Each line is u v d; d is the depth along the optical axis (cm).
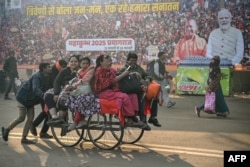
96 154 687
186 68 1619
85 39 2017
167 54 1869
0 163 632
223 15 1762
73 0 2036
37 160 650
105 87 693
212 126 934
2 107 1286
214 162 632
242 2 1736
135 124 705
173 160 645
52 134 789
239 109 1259
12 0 2134
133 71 737
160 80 1251
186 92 1617
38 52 2100
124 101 680
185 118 1056
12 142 772
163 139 791
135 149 716
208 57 1794
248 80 1716
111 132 747
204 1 1795
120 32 1950
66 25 2052
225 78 1581
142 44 1914
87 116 708
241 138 804
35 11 2102
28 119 758
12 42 2136
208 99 1076
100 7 1980
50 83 785
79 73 724
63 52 2066
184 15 1834
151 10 1888
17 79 1780
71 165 622
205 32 1802
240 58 1752
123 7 1939
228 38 1762
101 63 698
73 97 702
